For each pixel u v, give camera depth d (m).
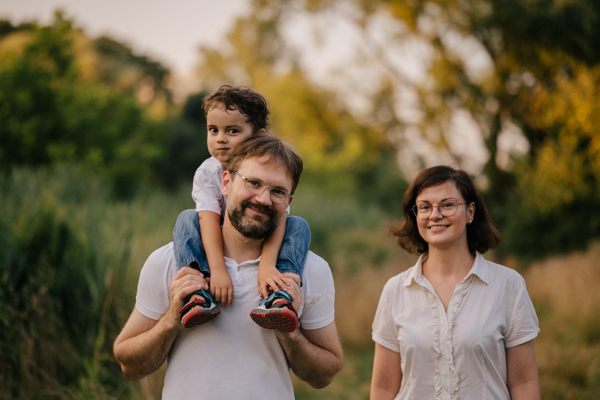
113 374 4.19
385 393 2.35
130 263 4.96
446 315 2.21
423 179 2.35
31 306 3.94
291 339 1.88
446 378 2.15
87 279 4.34
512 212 14.20
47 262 4.42
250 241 2.01
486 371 2.12
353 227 13.72
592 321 6.42
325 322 2.05
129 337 1.99
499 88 15.65
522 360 2.15
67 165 8.82
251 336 1.91
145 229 6.57
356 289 8.19
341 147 25.84
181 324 1.84
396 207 24.72
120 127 11.88
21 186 6.47
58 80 10.43
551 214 13.26
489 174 16.30
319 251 11.39
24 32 11.86
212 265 1.95
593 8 13.03
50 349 3.90
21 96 9.52
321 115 24.44
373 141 21.73
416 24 17.00
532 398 2.11
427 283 2.29
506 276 2.22
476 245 2.45
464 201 2.31
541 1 13.37
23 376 3.68
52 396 3.74
